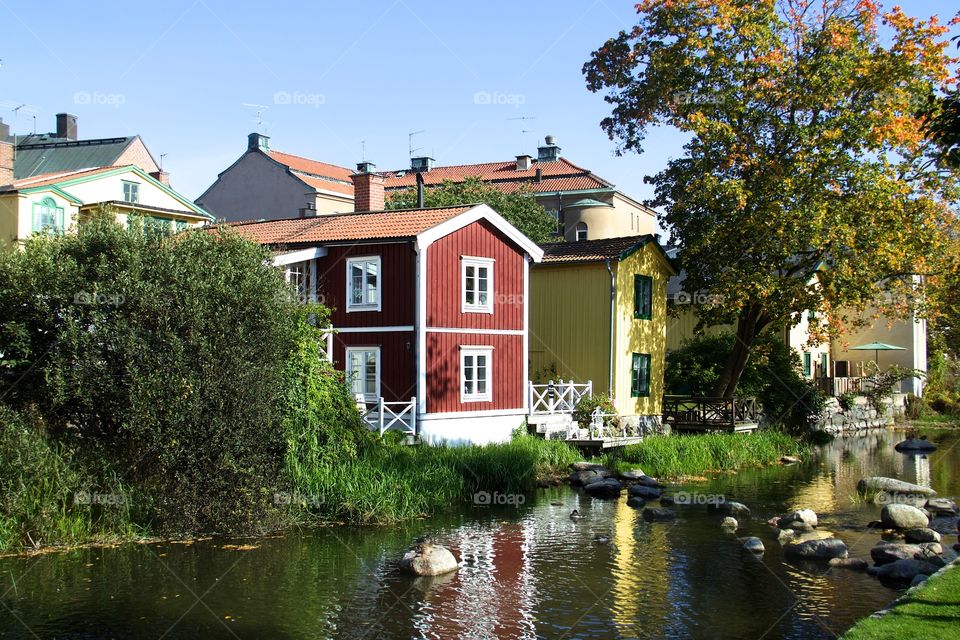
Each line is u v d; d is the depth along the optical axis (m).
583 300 33.66
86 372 17.16
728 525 19.31
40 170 47.22
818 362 49.94
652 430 33.69
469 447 25.17
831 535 18.70
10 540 16.53
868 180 29.23
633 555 16.77
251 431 18.33
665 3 31.81
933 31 29.23
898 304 33.78
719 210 31.52
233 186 62.16
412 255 26.81
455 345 27.70
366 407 27.25
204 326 17.95
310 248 28.25
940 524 20.00
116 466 17.92
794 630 12.53
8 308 17.84
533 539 18.08
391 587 14.52
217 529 18.14
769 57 30.02
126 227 19.98
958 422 49.75
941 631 10.17
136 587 14.34
